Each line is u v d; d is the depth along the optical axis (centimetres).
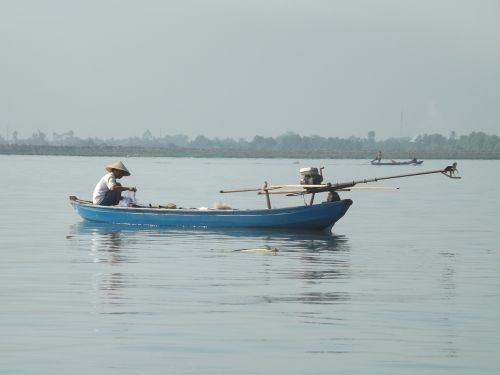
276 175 15288
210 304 2675
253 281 3092
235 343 2228
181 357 2108
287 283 3058
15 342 2214
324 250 4003
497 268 3497
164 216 4850
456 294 2892
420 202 8200
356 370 2030
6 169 16862
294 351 2169
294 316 2522
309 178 4797
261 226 4738
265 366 2048
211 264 3494
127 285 2991
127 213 4928
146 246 4059
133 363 2055
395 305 2697
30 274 3209
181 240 4288
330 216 4666
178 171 17388
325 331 2355
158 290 2898
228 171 17700
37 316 2488
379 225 5472
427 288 3002
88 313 2531
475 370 2042
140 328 2362
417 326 2423
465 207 7438
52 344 2198
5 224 5188
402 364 2078
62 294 2812
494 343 2258
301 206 4669
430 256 3869
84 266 3419
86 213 5088
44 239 4350
